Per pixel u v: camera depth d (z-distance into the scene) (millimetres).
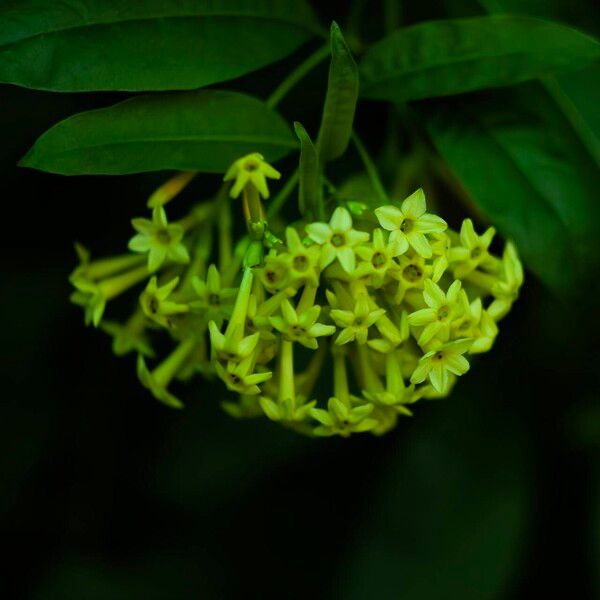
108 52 506
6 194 565
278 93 528
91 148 504
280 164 554
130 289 573
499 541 567
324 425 515
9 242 571
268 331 505
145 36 509
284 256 498
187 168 511
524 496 570
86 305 529
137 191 566
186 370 527
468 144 528
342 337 502
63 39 503
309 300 502
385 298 510
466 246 510
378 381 517
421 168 548
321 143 517
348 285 505
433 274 503
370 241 506
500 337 570
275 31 524
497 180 527
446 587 564
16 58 501
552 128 528
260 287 508
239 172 504
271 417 512
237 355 501
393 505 570
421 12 542
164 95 511
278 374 517
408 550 567
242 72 518
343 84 507
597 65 539
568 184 527
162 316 513
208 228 524
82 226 570
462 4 536
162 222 510
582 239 527
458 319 506
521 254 526
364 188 524
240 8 519
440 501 570
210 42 515
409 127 546
